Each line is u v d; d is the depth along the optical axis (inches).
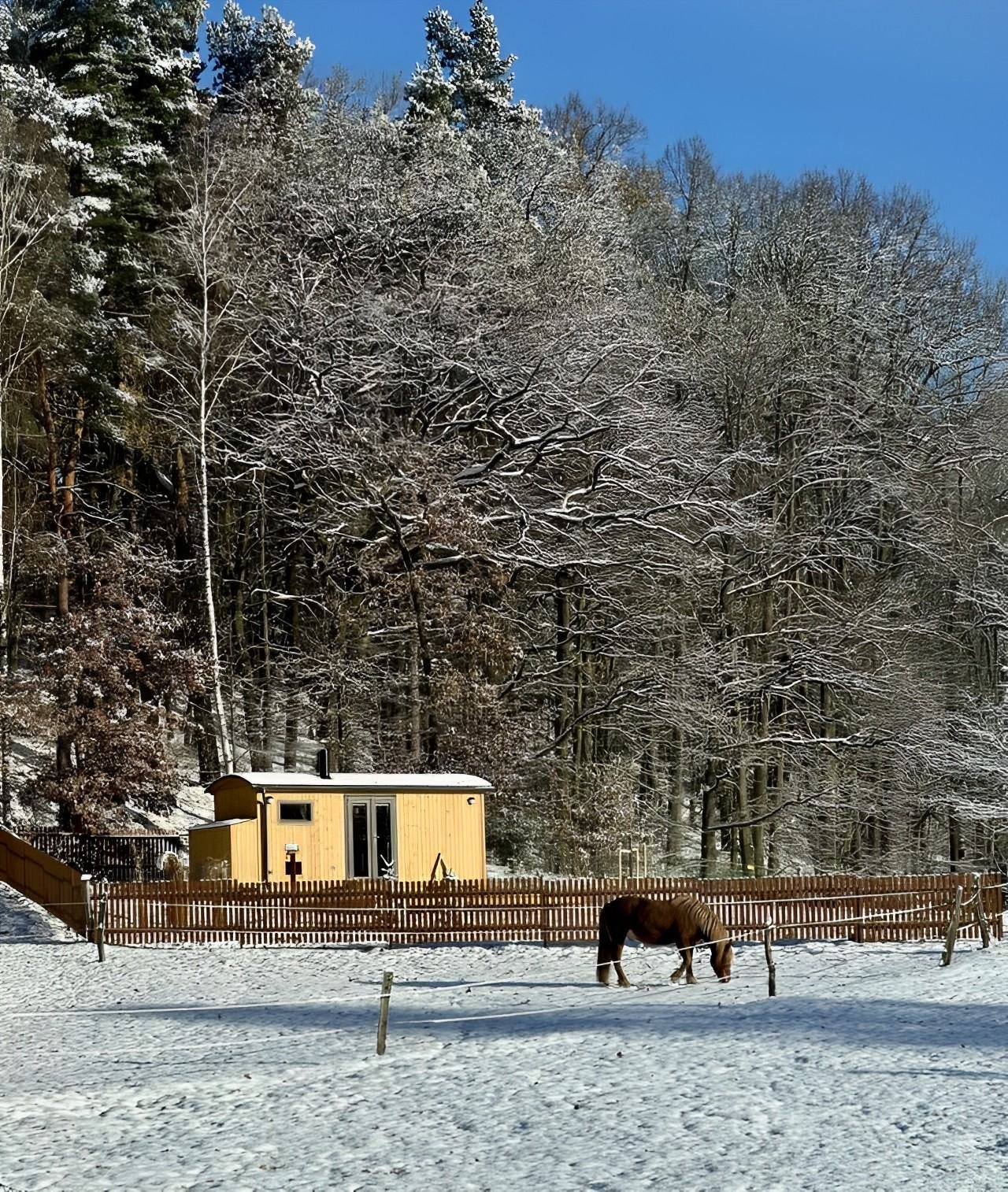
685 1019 794.8
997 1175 435.8
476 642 1968.5
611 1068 644.7
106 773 1734.7
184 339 2050.9
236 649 2247.8
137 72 2266.2
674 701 2048.5
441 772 1971.0
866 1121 516.7
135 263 2089.1
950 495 2364.7
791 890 1250.0
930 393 2434.8
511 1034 766.5
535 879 1262.3
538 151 2630.4
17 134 1946.4
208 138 2162.9
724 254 2758.4
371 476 2016.5
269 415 2134.6
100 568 1852.9
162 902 1304.1
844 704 2223.2
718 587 2203.5
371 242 2235.5
